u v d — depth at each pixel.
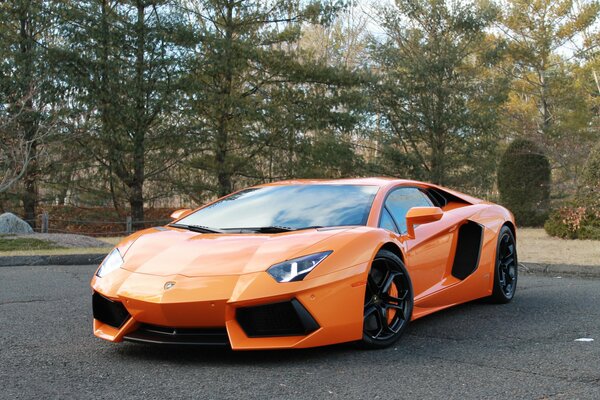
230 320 3.51
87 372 3.47
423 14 24.39
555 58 33.22
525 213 20.50
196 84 19.48
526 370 3.44
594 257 9.30
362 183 4.86
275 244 3.81
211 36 19.69
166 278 3.64
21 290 6.34
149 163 21.31
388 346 4.00
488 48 25.62
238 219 4.50
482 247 5.35
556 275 8.30
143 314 3.61
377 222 4.33
